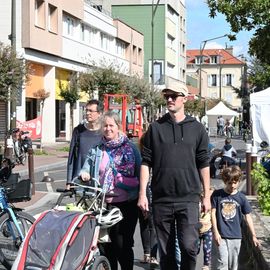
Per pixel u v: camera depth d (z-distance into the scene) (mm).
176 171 5625
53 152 30609
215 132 66312
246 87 73062
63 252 5246
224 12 22031
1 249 7691
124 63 55469
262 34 22078
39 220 5516
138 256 8320
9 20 33406
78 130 7730
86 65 41781
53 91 37312
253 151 13875
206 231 7051
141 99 43906
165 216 5695
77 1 41062
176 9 75375
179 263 5875
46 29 35312
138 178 6352
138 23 67938
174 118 5742
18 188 8000
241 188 14820
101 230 5988
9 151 22188
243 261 8125
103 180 6277
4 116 32531
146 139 5797
